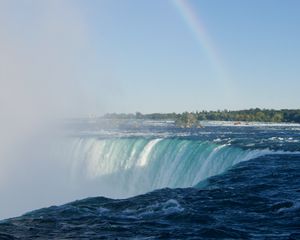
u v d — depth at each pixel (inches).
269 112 6422.2
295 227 611.8
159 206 771.4
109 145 1900.8
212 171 1396.4
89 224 676.7
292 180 960.9
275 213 691.4
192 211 720.3
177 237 587.8
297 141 1667.1
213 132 2974.9
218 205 758.5
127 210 759.7
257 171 1075.3
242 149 1364.4
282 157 1267.2
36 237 610.2
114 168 1840.6
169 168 1579.7
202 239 575.8
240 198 804.6
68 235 617.3
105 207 789.9
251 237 573.0
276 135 2381.9
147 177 1678.2
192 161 1492.4
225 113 6889.8
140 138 1909.4
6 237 610.2
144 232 618.8
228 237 579.5
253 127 4156.0
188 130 3440.0
